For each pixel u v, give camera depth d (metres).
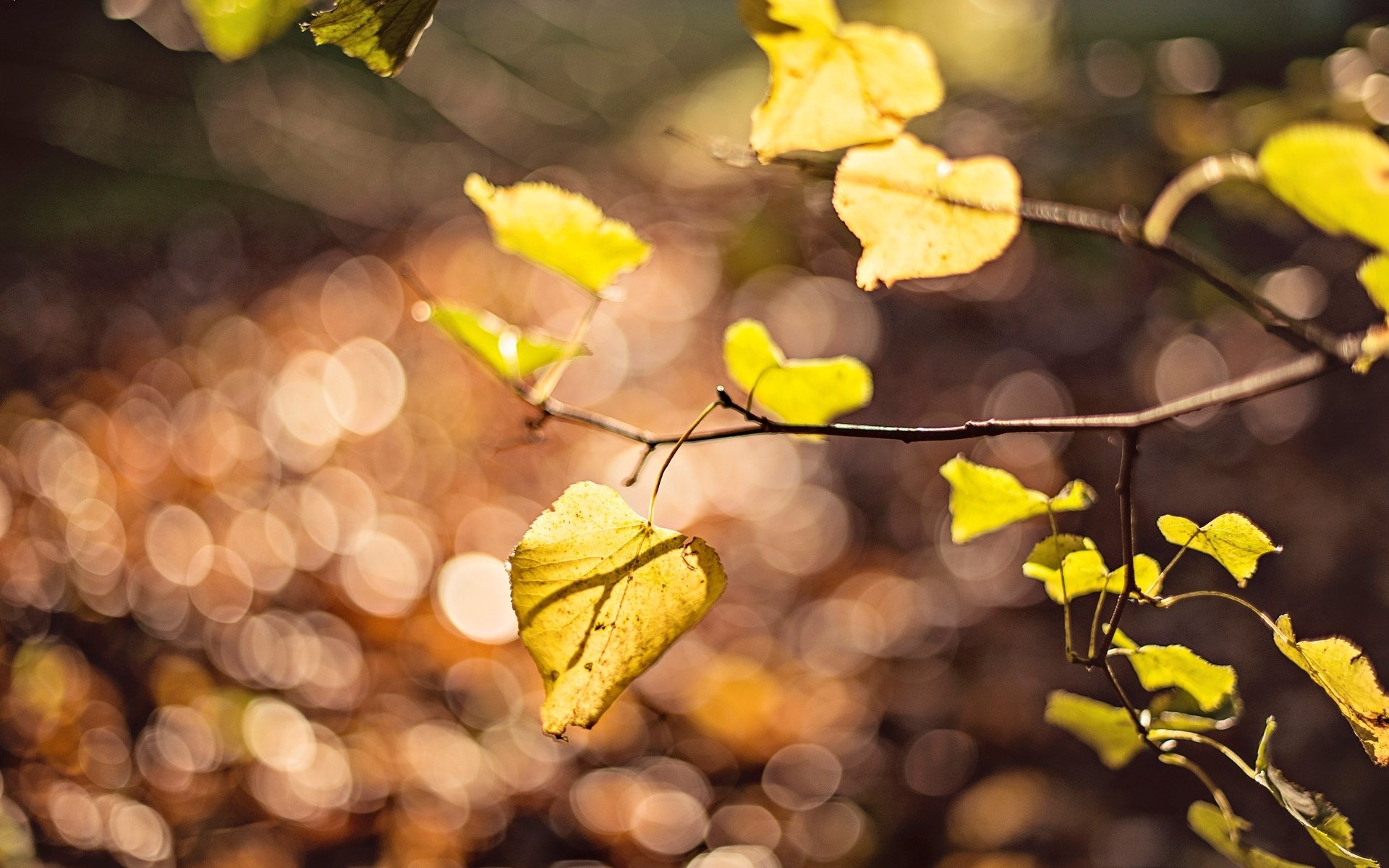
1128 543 0.86
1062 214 0.86
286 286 6.55
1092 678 3.01
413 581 3.90
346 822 2.56
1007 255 5.51
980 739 2.91
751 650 3.63
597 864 2.56
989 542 3.97
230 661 3.15
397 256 6.87
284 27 0.80
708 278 6.36
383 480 4.70
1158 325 4.54
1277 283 3.02
